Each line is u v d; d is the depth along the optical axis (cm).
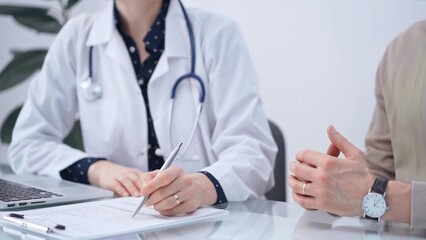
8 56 293
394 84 125
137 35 144
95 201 106
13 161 148
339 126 192
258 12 212
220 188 110
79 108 150
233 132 132
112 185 119
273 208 106
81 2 272
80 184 126
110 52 142
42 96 152
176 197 92
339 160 93
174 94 139
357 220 95
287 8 203
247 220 94
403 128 122
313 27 196
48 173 138
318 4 193
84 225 83
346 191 92
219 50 141
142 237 80
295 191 96
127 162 145
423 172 118
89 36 148
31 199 104
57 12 244
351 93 187
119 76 142
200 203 102
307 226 89
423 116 118
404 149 122
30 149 145
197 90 138
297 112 204
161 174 92
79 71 148
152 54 142
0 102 293
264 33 211
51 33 226
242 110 135
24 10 224
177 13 145
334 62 191
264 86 213
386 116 130
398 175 123
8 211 98
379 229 88
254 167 122
